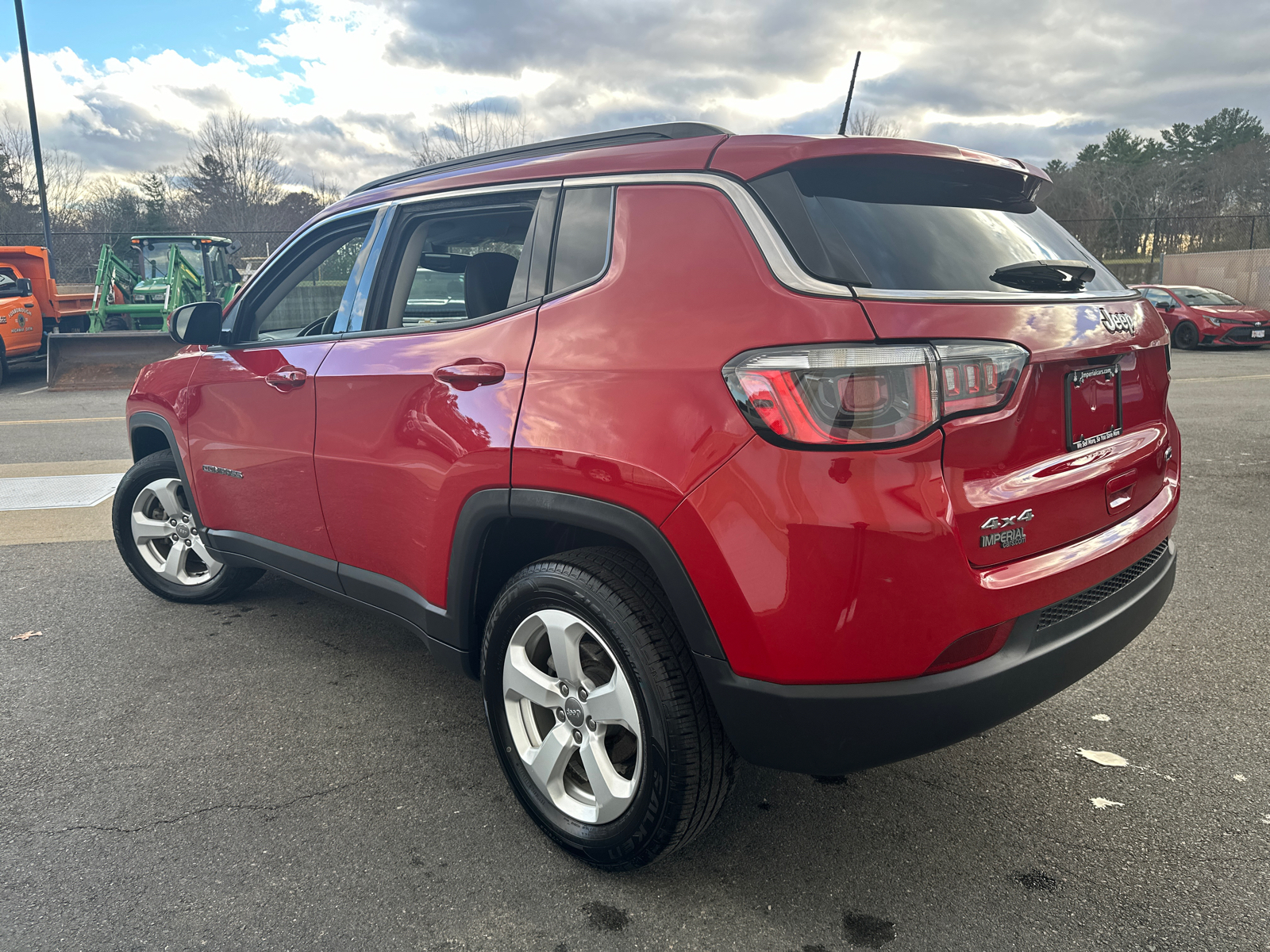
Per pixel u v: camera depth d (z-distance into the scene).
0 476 7.02
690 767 1.93
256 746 2.83
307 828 2.37
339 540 2.92
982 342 1.79
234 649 3.61
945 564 1.72
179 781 2.62
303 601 4.18
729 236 1.93
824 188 1.95
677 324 1.93
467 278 2.48
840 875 2.15
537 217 2.35
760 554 1.75
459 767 2.69
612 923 2.00
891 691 1.74
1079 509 2.03
